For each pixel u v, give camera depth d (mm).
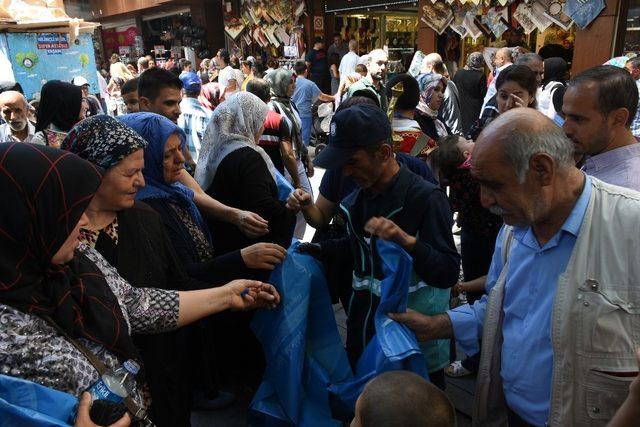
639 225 1133
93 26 6367
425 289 1688
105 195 1530
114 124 1551
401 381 1068
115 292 1387
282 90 4879
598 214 1178
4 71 5461
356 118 1496
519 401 1373
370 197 1690
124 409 1109
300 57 12047
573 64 6844
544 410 1303
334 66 10758
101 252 1559
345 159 1508
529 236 1311
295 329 1776
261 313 1876
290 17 12211
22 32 5547
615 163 1730
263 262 1833
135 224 1648
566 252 1228
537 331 1289
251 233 2303
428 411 1009
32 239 1078
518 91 2936
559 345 1202
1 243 1050
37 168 1073
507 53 5707
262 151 2658
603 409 1177
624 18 6289
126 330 1279
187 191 2195
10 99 3479
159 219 1754
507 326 1406
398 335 1505
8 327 1042
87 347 1184
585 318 1164
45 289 1129
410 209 1598
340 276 1995
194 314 1553
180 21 17172
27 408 999
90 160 1496
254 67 10750
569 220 1196
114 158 1502
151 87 2957
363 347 1773
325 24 11844
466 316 1571
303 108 7895
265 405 1815
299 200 2066
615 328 1140
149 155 2006
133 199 1598
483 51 8141
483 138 1188
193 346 2113
